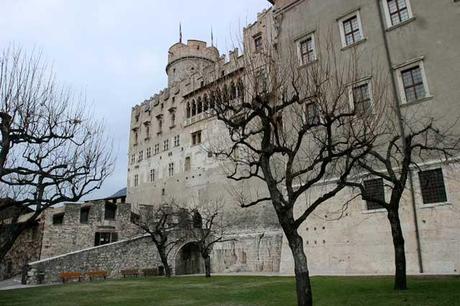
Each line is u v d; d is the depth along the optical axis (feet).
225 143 176.35
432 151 82.64
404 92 90.02
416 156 84.48
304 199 102.63
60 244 154.10
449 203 77.66
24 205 54.70
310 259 96.94
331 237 94.43
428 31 88.53
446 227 77.20
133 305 55.88
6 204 53.36
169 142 218.38
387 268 82.58
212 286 81.92
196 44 241.96
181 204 193.67
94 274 127.34
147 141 239.30
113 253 134.92
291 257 104.06
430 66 86.63
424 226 80.28
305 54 108.99
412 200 82.94
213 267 159.12
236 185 164.55
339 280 73.15
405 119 87.66
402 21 93.09
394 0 96.27
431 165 82.02
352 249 89.71
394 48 92.94
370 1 99.35
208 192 179.73
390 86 91.20
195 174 191.42
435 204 79.66
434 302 41.96
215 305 52.16
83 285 97.30
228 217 162.91
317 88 61.00
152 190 221.87
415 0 92.02
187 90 212.84
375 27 96.89
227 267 154.10
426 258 78.38
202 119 196.95
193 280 103.35
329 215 96.12
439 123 82.74
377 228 86.43
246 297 59.06
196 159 194.08
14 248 168.04
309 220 100.12
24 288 95.09
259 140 123.65
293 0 116.57
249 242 148.66
